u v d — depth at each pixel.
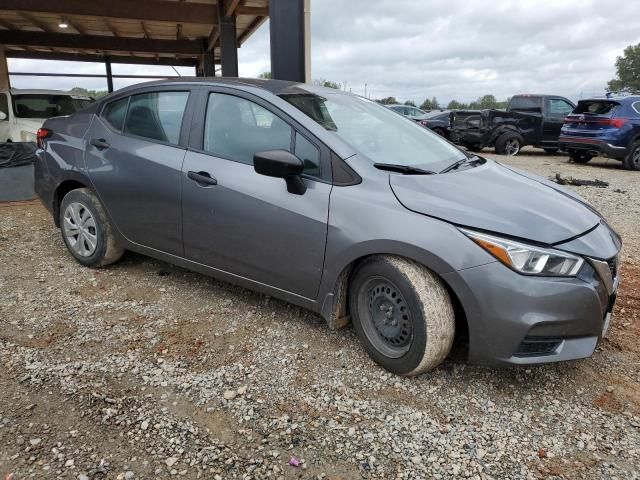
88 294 3.71
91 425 2.31
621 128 11.62
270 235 2.99
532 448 2.26
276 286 3.10
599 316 2.49
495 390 2.68
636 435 2.35
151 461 2.12
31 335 3.09
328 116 3.15
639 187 9.16
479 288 2.39
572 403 2.59
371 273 2.72
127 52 16.23
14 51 16.28
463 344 3.04
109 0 10.08
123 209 3.76
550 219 2.56
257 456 2.17
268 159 2.69
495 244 2.38
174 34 14.64
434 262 2.46
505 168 3.47
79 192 4.06
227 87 3.32
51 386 2.59
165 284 3.93
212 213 3.22
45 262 4.37
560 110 15.02
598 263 2.48
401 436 2.32
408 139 3.37
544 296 2.35
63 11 9.83
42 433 2.25
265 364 2.85
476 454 2.22
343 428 2.36
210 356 2.92
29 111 9.05
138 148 3.63
